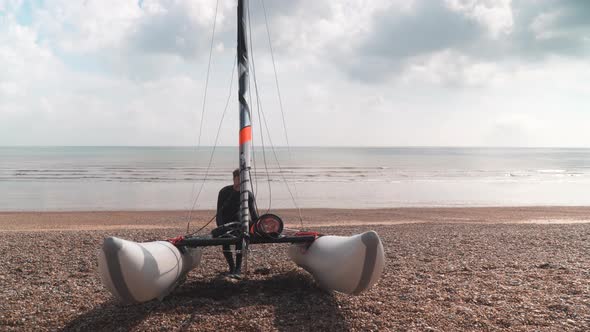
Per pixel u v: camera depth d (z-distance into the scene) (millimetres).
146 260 4395
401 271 6906
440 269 7059
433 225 13898
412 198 25141
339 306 4988
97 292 5703
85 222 15648
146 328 4293
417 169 56000
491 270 7004
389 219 16578
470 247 9188
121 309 4902
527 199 25203
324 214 17875
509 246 9328
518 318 4574
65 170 48562
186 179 37312
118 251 4109
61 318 4629
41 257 8156
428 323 4441
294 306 4988
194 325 4363
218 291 5781
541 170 57500
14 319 4590
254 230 5535
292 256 6426
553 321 4496
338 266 4699
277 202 23016
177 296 5480
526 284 6016
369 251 4469
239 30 5844
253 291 5738
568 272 6781
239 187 6125
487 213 18484
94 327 4355
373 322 4465
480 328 4309
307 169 53594
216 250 8680
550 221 16328
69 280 6410
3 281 6363
